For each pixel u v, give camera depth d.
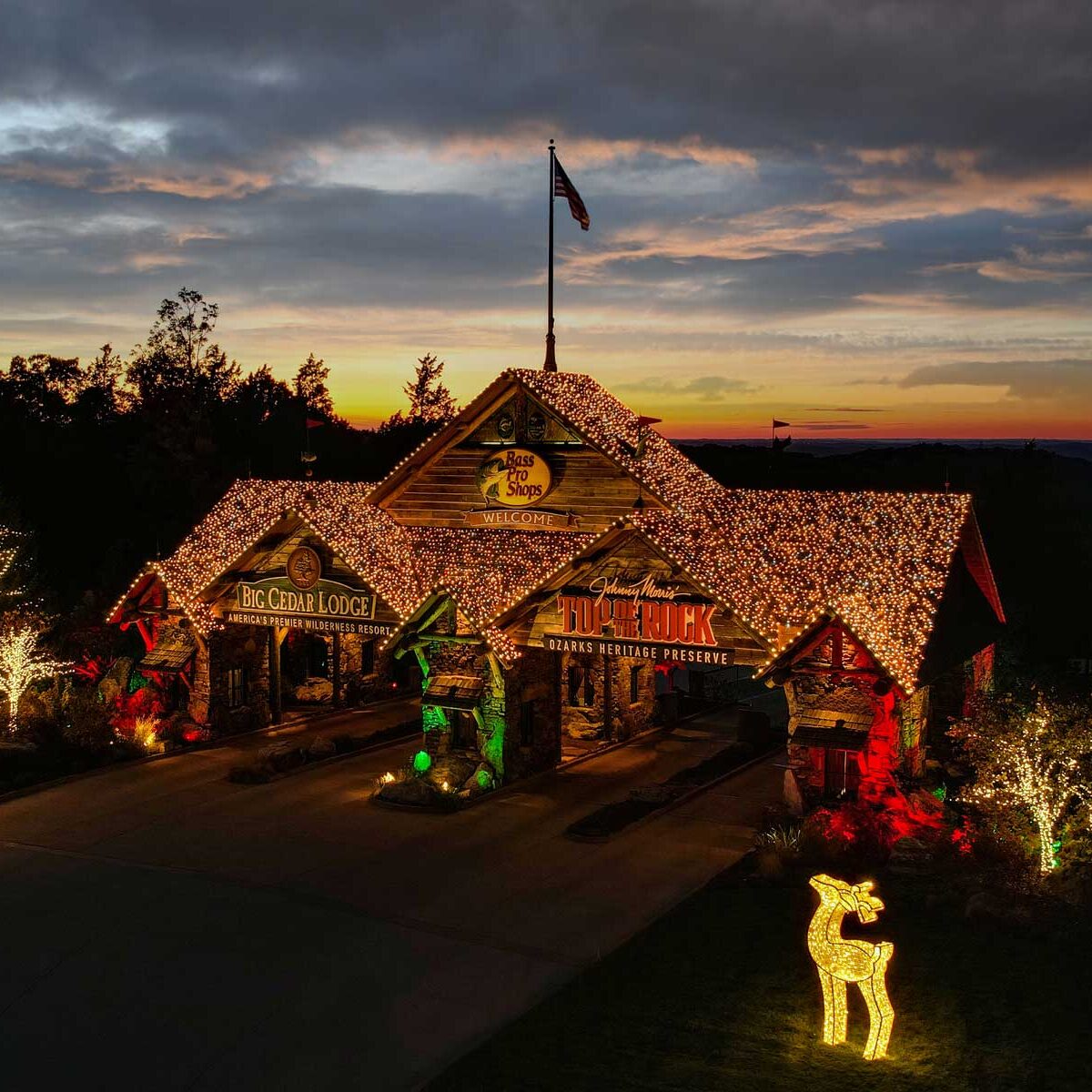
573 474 34.19
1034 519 54.66
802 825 25.20
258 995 18.52
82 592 49.97
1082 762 23.28
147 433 66.38
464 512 36.00
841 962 15.98
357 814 28.98
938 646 28.55
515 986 18.70
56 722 34.38
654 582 29.47
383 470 76.00
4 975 19.34
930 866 22.80
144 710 37.00
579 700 38.22
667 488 33.59
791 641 26.84
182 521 61.78
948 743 31.95
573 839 26.78
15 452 65.50
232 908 22.34
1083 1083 14.63
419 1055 16.48
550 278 37.44
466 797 30.00
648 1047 16.17
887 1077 15.18
